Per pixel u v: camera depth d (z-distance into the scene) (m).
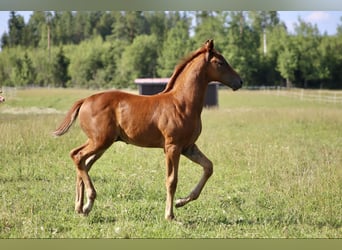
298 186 8.55
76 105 7.30
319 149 13.04
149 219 7.01
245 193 8.60
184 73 7.15
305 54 57.97
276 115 22.31
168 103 6.99
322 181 8.72
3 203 7.49
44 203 7.68
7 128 13.90
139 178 9.50
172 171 6.92
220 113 24.31
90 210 7.04
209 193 8.64
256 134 16.25
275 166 10.30
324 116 21.27
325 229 6.64
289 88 51.03
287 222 6.85
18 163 10.69
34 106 28.38
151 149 13.08
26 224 6.59
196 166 11.04
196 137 7.11
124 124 7.02
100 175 9.86
